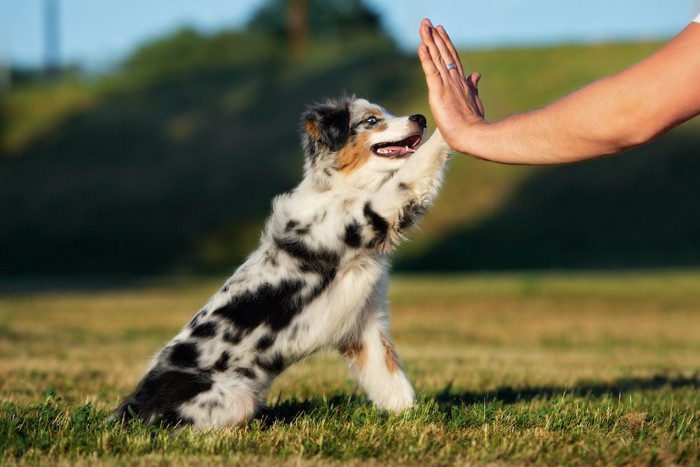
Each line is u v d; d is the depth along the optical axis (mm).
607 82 2830
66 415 4922
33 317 15719
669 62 2709
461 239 29188
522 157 3002
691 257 26922
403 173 4934
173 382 4699
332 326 5047
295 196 5324
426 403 5371
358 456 4105
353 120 5434
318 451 4207
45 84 45562
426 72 3248
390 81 38906
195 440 4301
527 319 15438
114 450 4246
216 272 29312
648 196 30297
